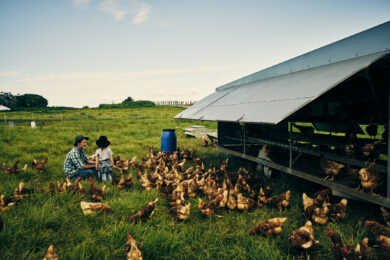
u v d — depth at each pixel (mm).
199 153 10078
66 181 5168
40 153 9602
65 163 6102
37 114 44250
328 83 3510
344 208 3711
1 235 3189
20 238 3260
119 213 4094
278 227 3354
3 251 3018
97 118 31672
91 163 6469
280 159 5926
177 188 4699
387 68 3953
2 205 4105
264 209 4344
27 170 6715
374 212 3973
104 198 4855
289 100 3871
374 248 3059
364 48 3918
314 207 3781
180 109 52500
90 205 3928
